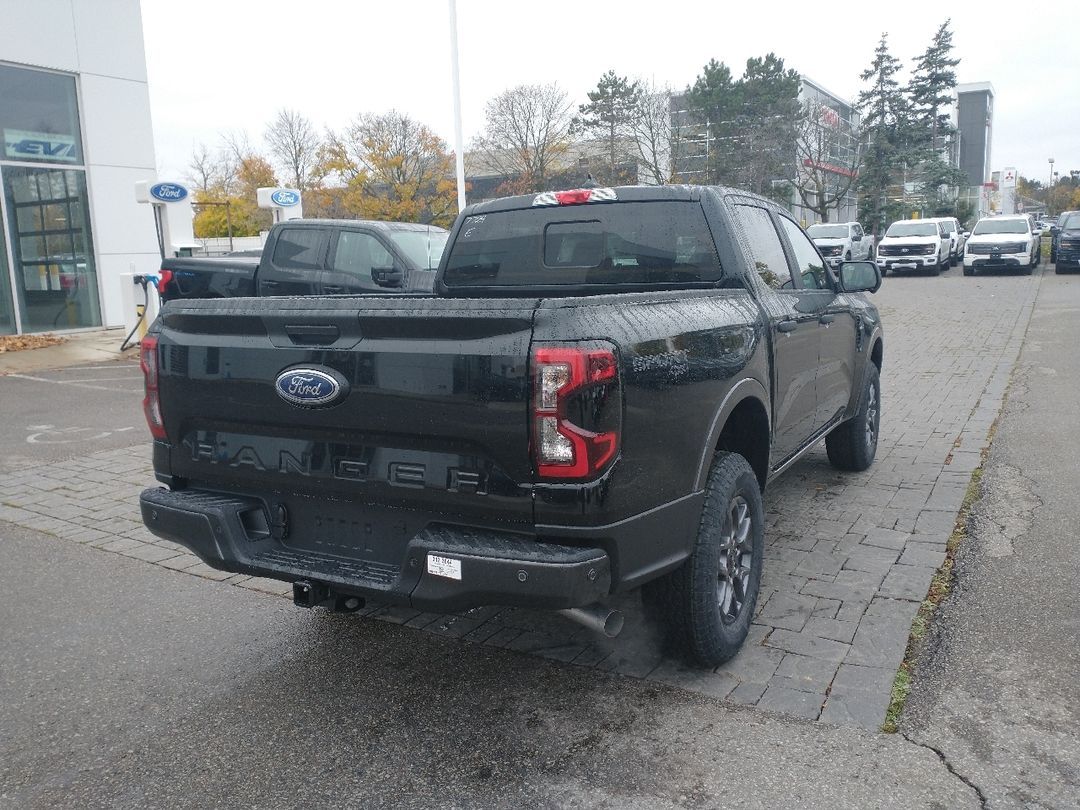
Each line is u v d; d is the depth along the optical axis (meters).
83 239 17.17
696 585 3.39
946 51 58.31
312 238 10.41
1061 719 3.18
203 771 3.09
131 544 5.58
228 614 4.46
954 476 6.30
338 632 4.20
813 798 2.79
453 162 49.19
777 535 5.20
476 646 4.00
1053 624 3.93
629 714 3.34
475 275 4.86
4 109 15.69
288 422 3.25
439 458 2.97
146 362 3.66
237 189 59.78
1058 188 113.94
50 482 7.07
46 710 3.54
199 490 3.69
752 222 4.57
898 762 2.96
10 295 16.03
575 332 2.77
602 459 2.80
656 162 47.69
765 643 3.85
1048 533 5.06
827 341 5.22
